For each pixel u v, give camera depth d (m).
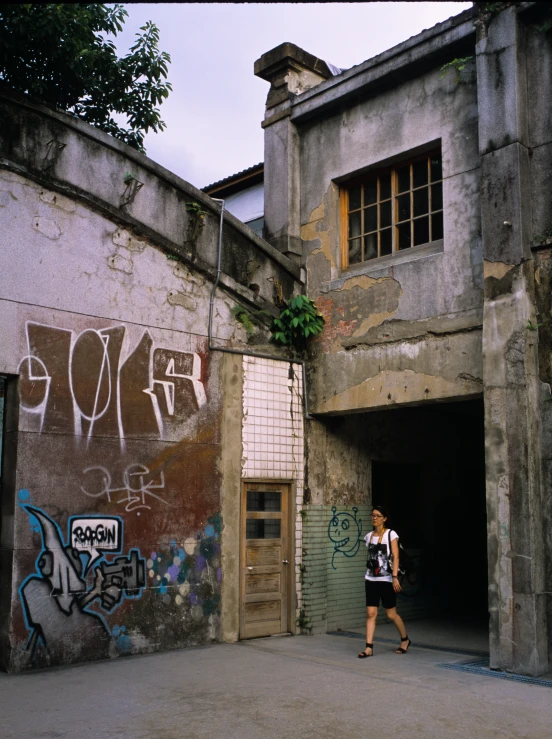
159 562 8.07
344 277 9.55
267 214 10.41
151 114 10.41
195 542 8.42
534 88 7.76
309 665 7.35
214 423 8.77
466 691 6.29
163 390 8.34
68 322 7.63
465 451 12.36
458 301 8.22
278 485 9.41
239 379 9.09
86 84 9.75
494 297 7.57
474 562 12.25
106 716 5.50
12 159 7.31
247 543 9.02
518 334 7.32
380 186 9.59
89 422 7.68
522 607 6.96
